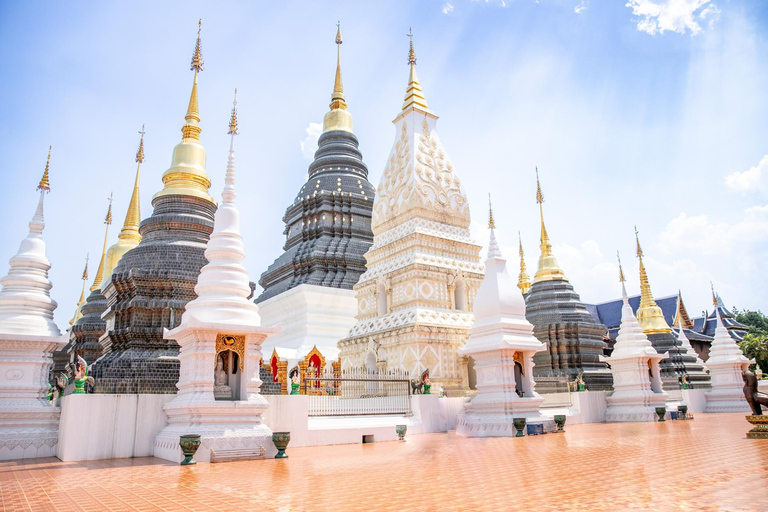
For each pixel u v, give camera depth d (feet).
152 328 78.23
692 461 42.98
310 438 65.41
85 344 122.52
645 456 46.98
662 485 32.89
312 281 139.33
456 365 98.48
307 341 127.75
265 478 40.73
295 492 34.42
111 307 86.99
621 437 65.62
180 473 44.80
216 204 96.12
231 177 68.80
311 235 152.56
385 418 75.51
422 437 73.82
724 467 39.45
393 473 41.29
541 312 126.21
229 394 61.21
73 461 55.06
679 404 109.09
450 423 83.66
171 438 55.67
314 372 112.16
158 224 88.69
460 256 112.88
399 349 98.02
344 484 36.91
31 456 59.72
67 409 57.98
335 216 151.64
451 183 117.91
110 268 129.49
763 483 32.63
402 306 104.01
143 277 79.77
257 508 29.76
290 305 139.64
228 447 53.98
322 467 46.14
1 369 62.18
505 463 45.27
